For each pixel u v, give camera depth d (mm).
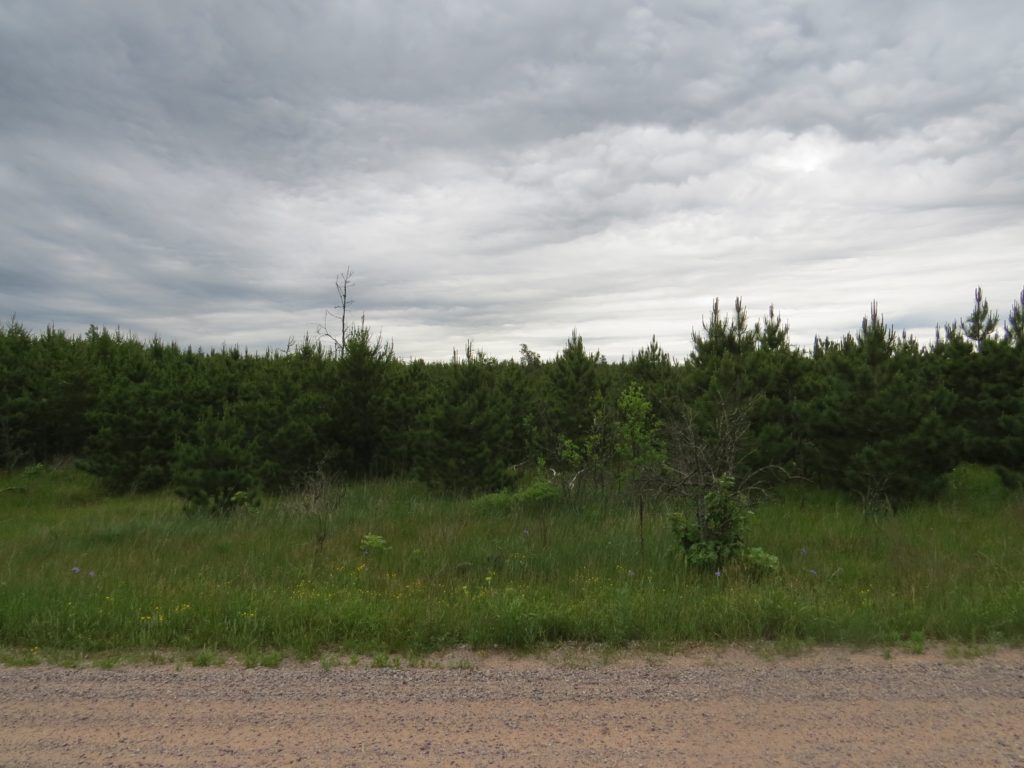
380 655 5707
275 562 9641
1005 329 18547
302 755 3943
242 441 17047
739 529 8977
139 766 3836
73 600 7121
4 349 22766
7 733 4297
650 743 4043
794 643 5781
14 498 18016
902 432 13711
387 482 18188
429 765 3801
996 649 5691
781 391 16578
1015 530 10766
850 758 3824
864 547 9906
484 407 16219
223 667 5551
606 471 15141
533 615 6227
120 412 18797
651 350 22516
